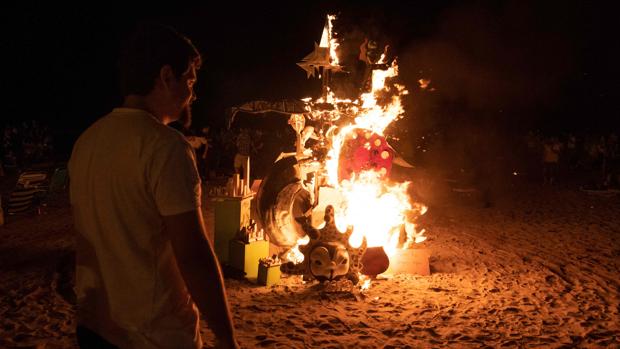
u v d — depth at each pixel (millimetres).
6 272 6801
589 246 8844
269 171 7102
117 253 1597
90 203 1641
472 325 5188
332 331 4965
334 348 4574
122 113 1672
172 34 1721
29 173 10867
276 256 6785
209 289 1555
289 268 6715
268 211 6891
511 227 10492
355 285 6246
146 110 1710
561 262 7773
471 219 11391
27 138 24484
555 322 5301
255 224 7066
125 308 1596
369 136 7016
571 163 23250
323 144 7242
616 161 22781
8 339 4617
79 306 1710
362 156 6969
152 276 1604
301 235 6969
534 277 6969
